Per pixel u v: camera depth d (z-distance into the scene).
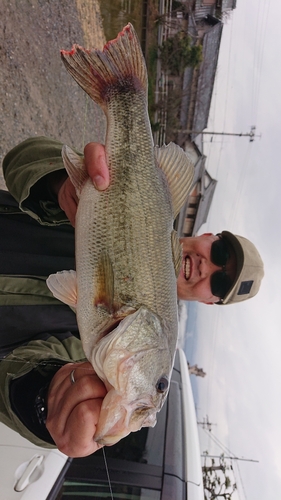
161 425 2.75
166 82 14.97
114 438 1.79
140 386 1.98
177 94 15.11
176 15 14.30
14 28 5.95
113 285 2.01
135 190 2.17
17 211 2.89
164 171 2.37
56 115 7.38
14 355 2.26
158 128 14.62
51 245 2.93
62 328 2.86
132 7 12.05
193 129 16.72
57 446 1.79
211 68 16.20
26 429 1.98
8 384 2.07
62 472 2.23
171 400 3.06
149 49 13.55
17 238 2.86
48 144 2.85
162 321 2.12
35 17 6.75
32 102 6.33
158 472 2.37
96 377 1.88
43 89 6.81
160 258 2.18
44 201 2.72
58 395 1.90
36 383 2.12
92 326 1.99
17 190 2.61
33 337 2.66
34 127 6.36
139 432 2.62
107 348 1.93
